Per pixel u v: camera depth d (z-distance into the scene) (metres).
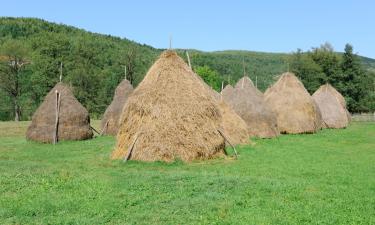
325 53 83.31
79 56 81.06
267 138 31.14
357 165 19.00
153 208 11.41
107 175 15.68
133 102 21.02
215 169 17.75
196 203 11.89
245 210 11.31
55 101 28.70
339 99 52.56
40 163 18.83
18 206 11.30
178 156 19.47
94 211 11.03
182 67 21.80
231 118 27.38
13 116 73.00
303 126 36.09
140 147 19.78
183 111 20.28
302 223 10.31
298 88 38.03
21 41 90.88
